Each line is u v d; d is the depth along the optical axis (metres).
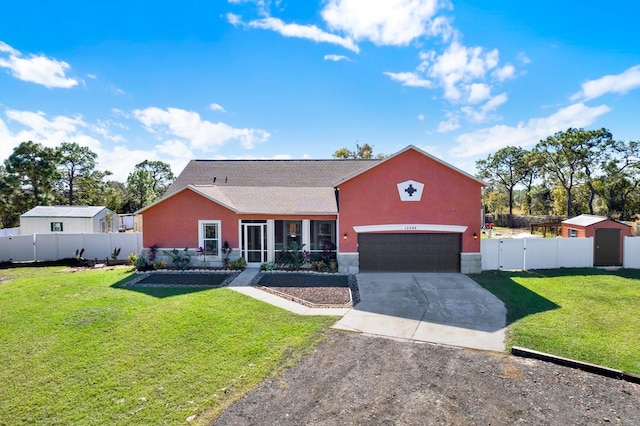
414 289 14.41
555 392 6.84
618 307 11.91
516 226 48.78
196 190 18.05
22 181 37.00
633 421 5.95
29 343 9.02
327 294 13.69
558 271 17.72
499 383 7.18
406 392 6.84
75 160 46.16
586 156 41.03
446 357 8.38
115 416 6.09
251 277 16.27
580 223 19.88
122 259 21.47
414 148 17.02
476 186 17.30
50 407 6.36
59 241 21.47
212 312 11.30
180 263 18.00
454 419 6.00
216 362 8.02
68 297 13.03
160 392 6.81
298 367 7.83
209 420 5.98
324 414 6.14
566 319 10.76
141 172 51.38
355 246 17.36
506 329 10.09
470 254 17.36
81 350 8.60
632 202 39.88
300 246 18.22
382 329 10.15
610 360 8.05
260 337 9.43
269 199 19.38
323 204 18.72
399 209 17.34
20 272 18.17
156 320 10.55
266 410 6.26
